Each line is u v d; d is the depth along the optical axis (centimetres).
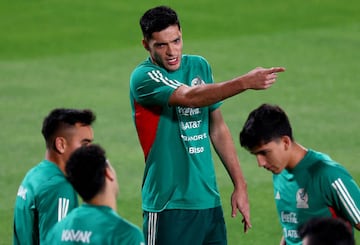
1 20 7150
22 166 4197
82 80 5703
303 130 4591
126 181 3981
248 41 6475
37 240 2286
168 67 2489
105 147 4428
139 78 2498
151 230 2561
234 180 2625
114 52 6338
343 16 7012
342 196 2170
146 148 2550
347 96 5178
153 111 2516
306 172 2209
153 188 2547
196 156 2539
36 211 2245
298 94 5241
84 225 1964
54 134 2259
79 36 6731
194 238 2545
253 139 2177
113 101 5231
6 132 4709
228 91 2331
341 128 4606
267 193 3791
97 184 1955
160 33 2448
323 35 6550
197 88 2384
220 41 6494
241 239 3369
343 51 6134
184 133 2522
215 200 2572
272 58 6038
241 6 7300
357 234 3341
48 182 2231
